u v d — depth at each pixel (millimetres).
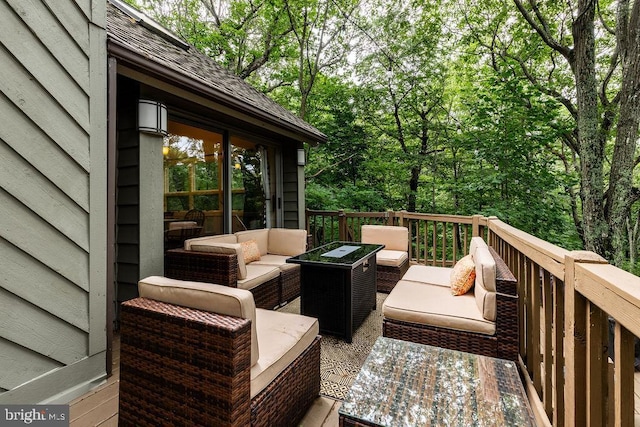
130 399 1373
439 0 7461
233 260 2777
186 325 1218
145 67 2402
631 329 716
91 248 1944
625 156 5379
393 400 1087
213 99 3299
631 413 786
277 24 8398
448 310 2051
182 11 8703
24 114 1641
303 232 4129
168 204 3539
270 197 5273
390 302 2205
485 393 1126
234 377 1123
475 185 6328
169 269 3055
